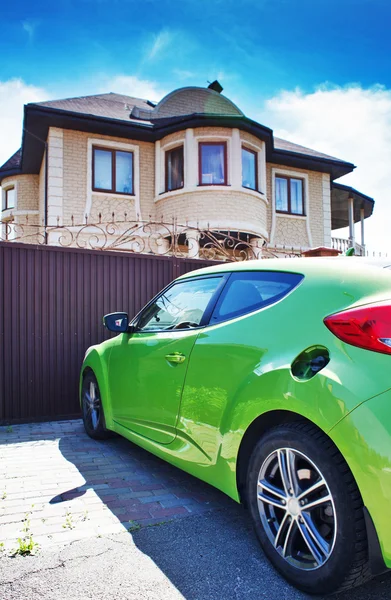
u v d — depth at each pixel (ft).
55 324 18.84
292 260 9.04
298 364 7.30
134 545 8.39
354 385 6.33
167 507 10.13
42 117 39.91
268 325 8.18
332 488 6.49
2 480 11.78
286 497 7.30
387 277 7.18
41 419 18.45
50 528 9.04
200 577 7.37
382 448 5.88
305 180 53.16
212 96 46.78
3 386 17.88
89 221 42.34
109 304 19.88
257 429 8.16
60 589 7.00
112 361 13.84
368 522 6.11
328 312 7.26
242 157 43.91
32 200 56.44
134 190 44.50
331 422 6.44
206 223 41.68
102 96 54.60
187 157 42.45
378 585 7.25
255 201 43.78
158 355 11.01
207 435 8.96
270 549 7.54
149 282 20.79
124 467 12.90
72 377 19.04
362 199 61.31
